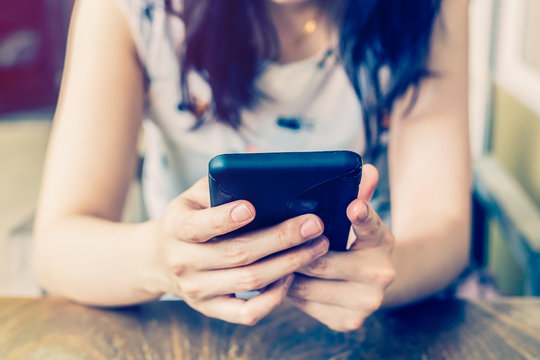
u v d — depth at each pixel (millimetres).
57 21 4656
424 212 875
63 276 788
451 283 830
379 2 903
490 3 1915
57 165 877
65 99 926
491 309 786
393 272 649
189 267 618
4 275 2189
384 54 932
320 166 536
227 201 564
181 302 807
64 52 3967
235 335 729
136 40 948
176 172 1097
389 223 1100
